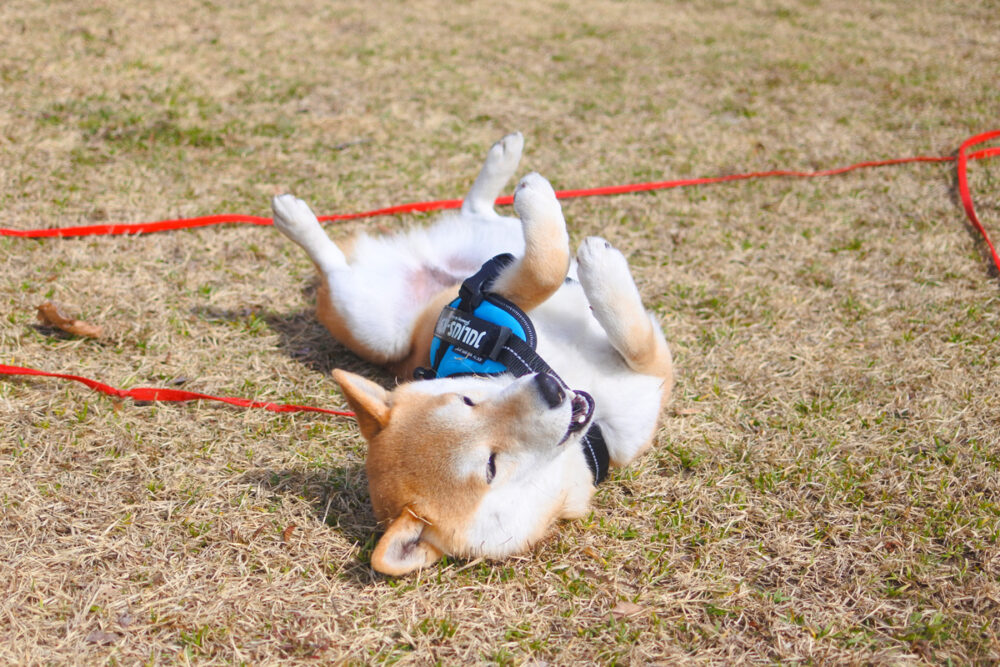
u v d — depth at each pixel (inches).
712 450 65.1
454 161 97.3
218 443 64.1
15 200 82.2
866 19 164.4
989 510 60.4
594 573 58.7
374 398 57.8
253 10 153.3
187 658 54.2
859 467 63.3
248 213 83.8
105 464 62.4
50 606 55.8
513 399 55.8
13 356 68.1
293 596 57.0
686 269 79.4
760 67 134.1
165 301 73.8
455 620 56.4
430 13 160.4
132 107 104.9
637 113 114.3
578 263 60.9
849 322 73.7
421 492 56.2
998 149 98.3
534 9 167.6
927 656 54.8
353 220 83.8
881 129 108.5
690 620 56.5
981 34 152.9
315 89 117.1
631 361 61.7
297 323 73.8
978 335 71.5
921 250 80.5
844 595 57.3
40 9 141.3
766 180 94.0
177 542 58.9
